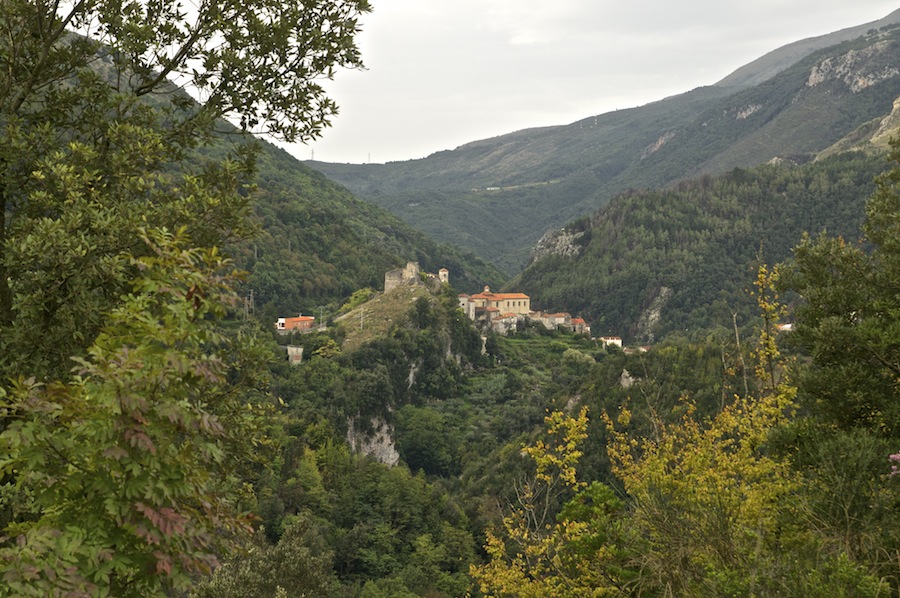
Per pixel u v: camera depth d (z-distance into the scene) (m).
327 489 71.44
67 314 9.09
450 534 63.91
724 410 10.53
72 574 4.14
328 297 174.88
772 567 6.77
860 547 7.20
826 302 13.51
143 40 11.23
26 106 11.25
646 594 8.10
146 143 10.35
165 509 4.48
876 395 11.52
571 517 9.77
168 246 5.41
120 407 4.50
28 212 10.26
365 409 99.44
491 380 131.25
